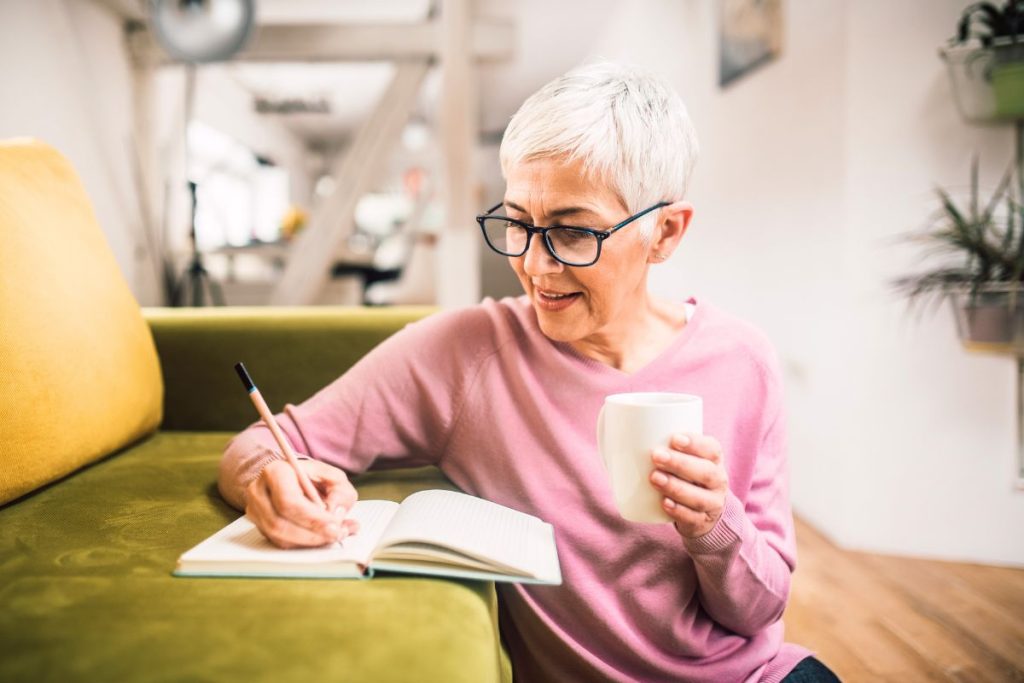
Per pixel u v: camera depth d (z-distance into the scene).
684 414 0.57
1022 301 1.76
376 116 4.38
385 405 0.82
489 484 0.80
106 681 0.44
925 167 2.01
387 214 9.83
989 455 2.03
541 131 0.64
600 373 0.79
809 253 2.35
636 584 0.75
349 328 1.34
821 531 2.30
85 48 3.70
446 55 4.15
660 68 4.10
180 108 4.98
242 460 0.75
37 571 0.61
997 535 2.04
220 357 1.32
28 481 0.78
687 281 3.81
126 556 0.65
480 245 4.39
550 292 0.69
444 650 0.50
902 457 2.09
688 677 0.74
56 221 0.95
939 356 2.04
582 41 6.05
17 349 0.77
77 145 3.58
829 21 2.17
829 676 0.78
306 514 0.62
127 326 1.06
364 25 4.29
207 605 0.55
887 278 2.06
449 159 4.18
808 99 2.32
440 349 0.84
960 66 1.86
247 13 3.17
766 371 0.81
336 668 0.47
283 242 4.95
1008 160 1.96
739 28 2.86
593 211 0.65
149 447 1.10
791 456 2.55
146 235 4.21
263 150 7.93
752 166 2.81
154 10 3.13
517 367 0.81
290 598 0.56
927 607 1.75
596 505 0.76
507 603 0.80
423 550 0.60
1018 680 1.42
